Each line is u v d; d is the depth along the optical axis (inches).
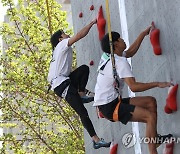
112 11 403.9
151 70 340.2
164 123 323.0
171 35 311.1
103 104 294.4
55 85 353.1
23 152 815.1
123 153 385.1
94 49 434.0
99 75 300.8
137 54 362.0
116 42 297.1
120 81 296.5
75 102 350.0
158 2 327.3
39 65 831.1
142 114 285.0
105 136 422.0
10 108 812.6
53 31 862.5
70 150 780.0
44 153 831.1
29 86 821.9
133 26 367.2
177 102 305.0
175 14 305.7
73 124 830.5
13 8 863.1
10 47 849.5
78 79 359.6
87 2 460.1
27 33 855.1
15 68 840.9
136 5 362.0
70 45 350.0
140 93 358.0
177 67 303.9
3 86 822.5
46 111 832.3
